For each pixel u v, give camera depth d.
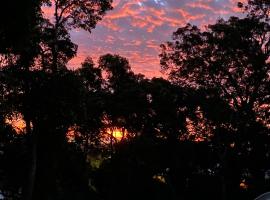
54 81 27.72
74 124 31.47
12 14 15.79
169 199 50.84
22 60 25.55
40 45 27.44
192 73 46.47
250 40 43.84
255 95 44.47
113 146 51.72
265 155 44.16
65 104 28.22
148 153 50.38
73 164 37.72
